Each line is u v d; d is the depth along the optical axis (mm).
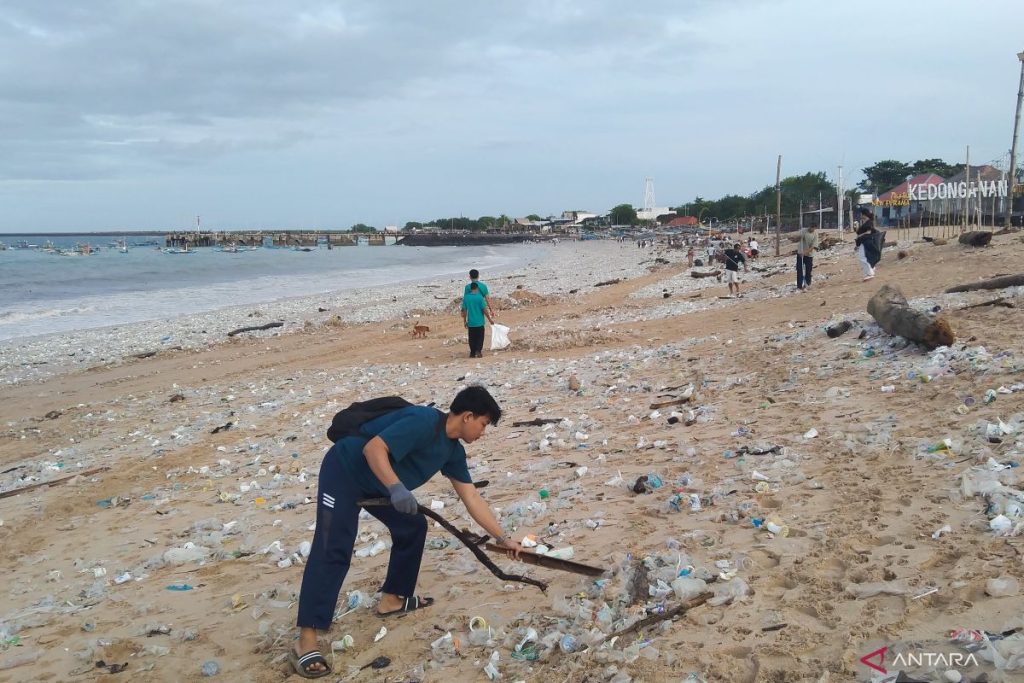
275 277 55969
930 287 16016
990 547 4273
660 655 3842
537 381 13047
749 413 8562
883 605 3936
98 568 6699
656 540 5352
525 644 4277
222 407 14352
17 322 30531
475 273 16875
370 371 16578
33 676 4785
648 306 23781
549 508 6508
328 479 4500
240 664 4684
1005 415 6527
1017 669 3174
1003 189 30672
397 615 4965
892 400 7883
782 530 5043
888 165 108688
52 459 11578
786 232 82125
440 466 4605
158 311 33531
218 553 6656
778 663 3600
